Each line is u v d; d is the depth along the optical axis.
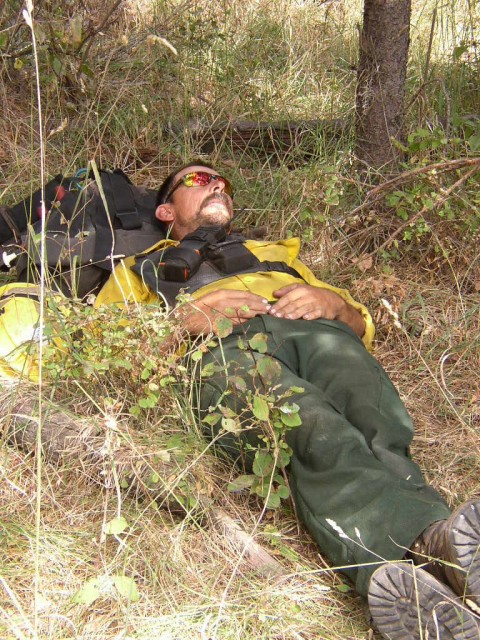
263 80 6.22
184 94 5.66
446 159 4.28
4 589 2.46
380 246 4.37
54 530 2.72
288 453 2.74
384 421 2.88
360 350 3.19
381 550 2.43
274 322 3.25
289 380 2.96
